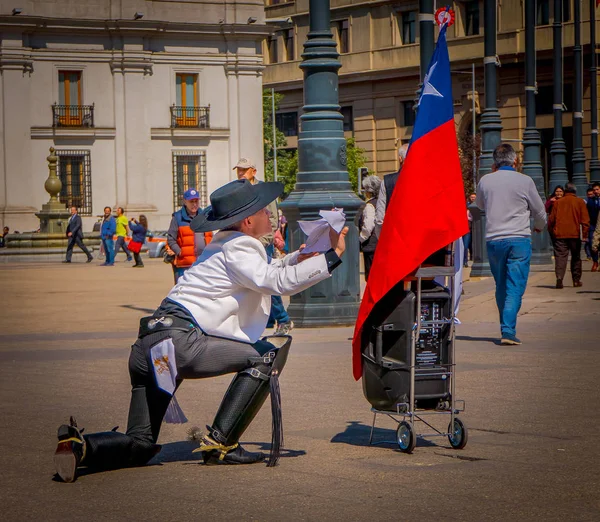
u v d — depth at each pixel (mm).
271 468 7344
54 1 66000
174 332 7176
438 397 7875
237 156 70938
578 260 23750
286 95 87438
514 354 12961
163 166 69312
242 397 7402
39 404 10156
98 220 67938
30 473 7316
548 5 71625
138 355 7305
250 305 7359
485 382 10812
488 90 29109
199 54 69688
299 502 6391
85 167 67750
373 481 6879
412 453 7707
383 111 80188
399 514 6078
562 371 11508
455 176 7602
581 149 47219
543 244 32281
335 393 10438
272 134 86562
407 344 7727
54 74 66688
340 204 16797
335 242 7137
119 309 21859
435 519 5969
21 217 66062
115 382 11523
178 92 69688
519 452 7672
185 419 7539
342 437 8383
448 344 7879
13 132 65875
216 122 70562
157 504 6426
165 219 69562
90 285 30547
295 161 85438
